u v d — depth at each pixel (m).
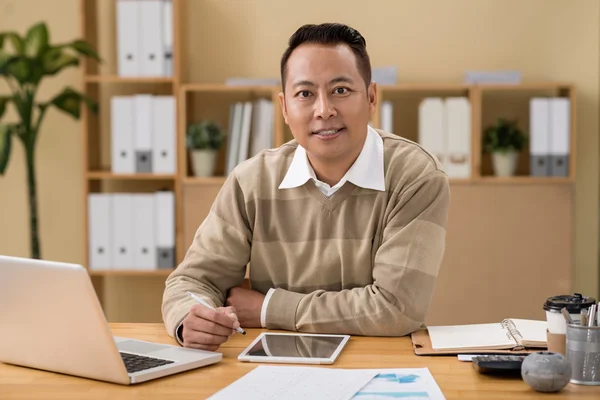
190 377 1.40
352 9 3.96
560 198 3.65
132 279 4.12
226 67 4.00
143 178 3.97
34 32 3.64
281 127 3.74
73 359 1.39
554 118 3.64
